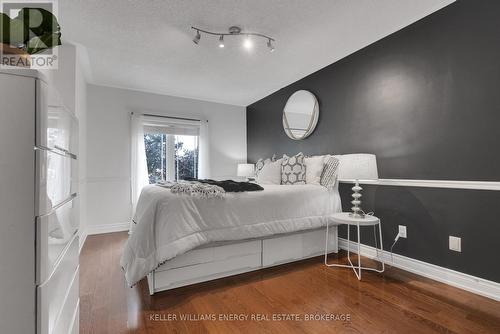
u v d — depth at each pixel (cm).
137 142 417
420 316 165
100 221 396
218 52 294
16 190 70
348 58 302
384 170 259
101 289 204
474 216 195
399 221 246
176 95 457
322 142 339
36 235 72
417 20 232
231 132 514
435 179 218
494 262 184
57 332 87
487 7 188
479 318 162
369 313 169
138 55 301
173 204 197
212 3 209
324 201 276
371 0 206
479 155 191
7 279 69
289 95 402
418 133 231
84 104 360
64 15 222
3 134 69
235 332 151
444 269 212
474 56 194
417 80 232
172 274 201
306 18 230
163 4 210
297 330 152
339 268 246
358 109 288
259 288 205
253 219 232
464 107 200
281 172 329
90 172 391
